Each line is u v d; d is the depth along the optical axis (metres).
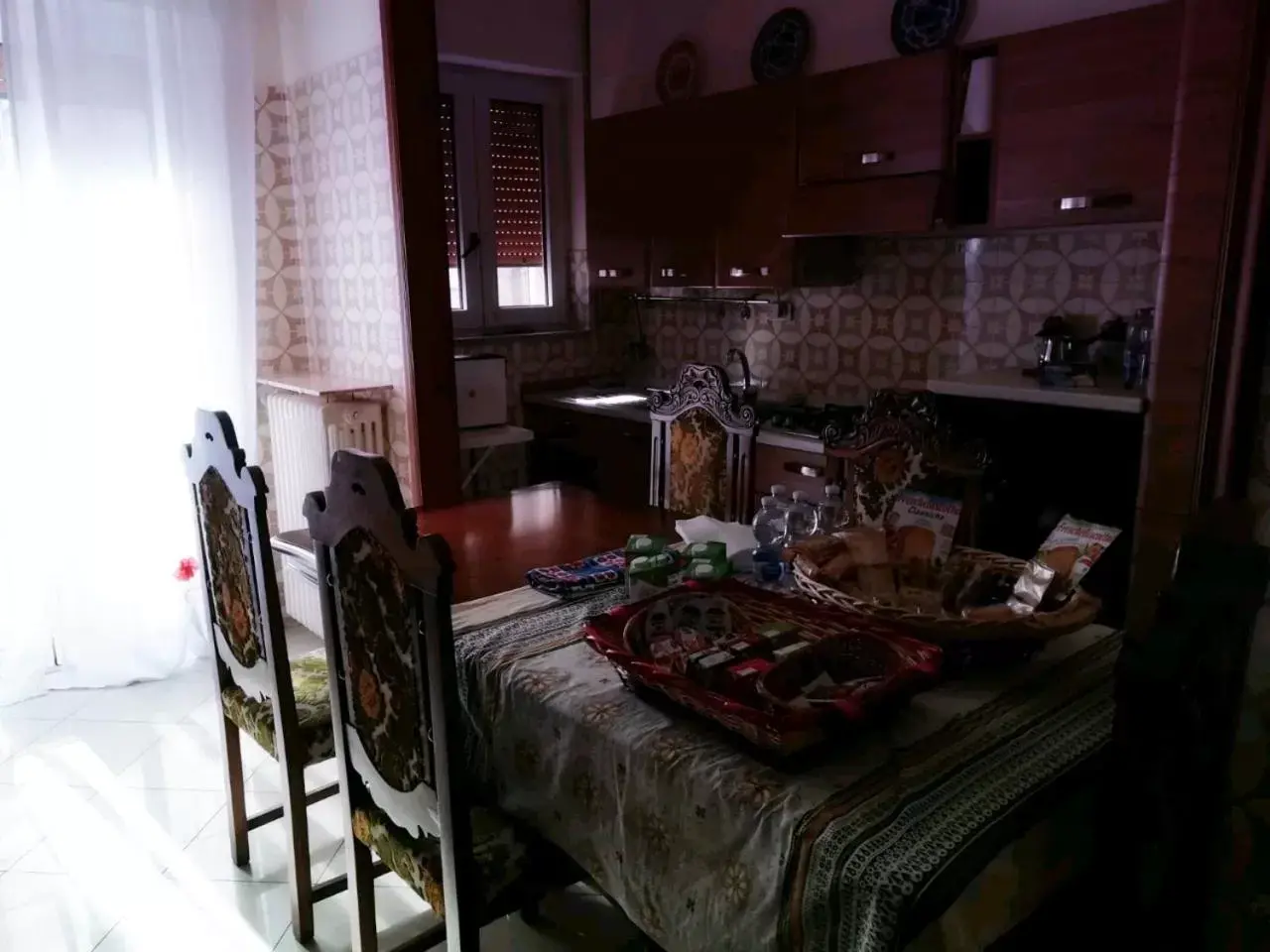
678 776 1.21
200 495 1.96
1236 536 1.17
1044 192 2.62
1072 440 2.52
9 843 2.31
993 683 1.42
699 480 2.66
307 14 3.20
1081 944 1.19
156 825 2.39
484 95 3.99
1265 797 1.53
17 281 2.90
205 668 3.33
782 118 3.24
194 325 3.18
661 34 3.96
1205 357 1.86
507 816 1.58
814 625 1.49
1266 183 1.74
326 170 3.26
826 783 1.15
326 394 3.00
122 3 2.90
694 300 4.14
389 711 1.46
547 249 4.32
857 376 3.60
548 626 1.67
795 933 1.05
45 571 3.08
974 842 1.03
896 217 2.89
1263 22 1.71
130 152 2.98
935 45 3.05
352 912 1.75
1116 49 2.41
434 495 2.96
